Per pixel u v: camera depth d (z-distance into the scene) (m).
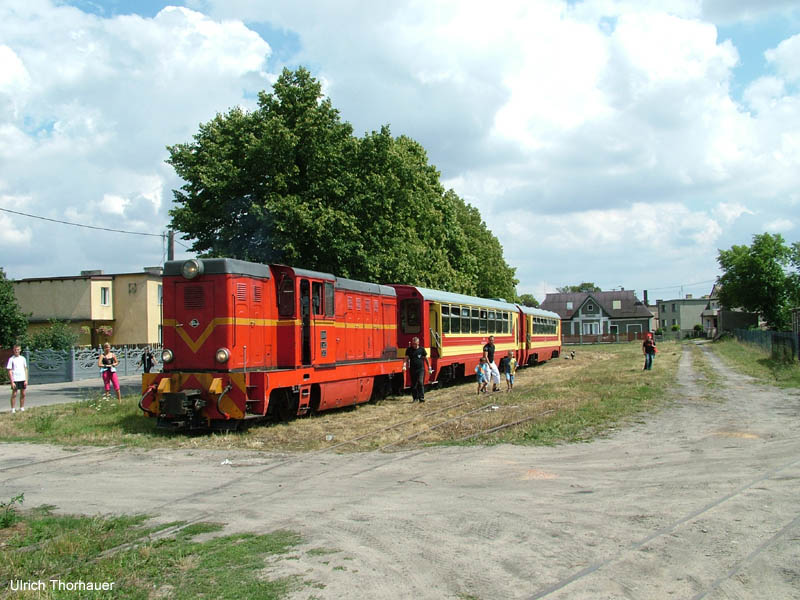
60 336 37.38
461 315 24.81
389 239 24.06
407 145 38.12
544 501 7.86
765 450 10.60
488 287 55.16
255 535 6.70
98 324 44.25
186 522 7.30
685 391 19.86
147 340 44.47
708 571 5.38
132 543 6.54
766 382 22.19
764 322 70.88
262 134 22.23
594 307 95.94
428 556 5.91
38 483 9.45
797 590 4.97
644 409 15.88
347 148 23.22
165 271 13.88
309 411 16.06
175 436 13.18
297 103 22.88
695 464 9.73
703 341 76.12
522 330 34.03
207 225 23.50
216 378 13.00
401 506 7.80
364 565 5.71
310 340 15.34
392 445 12.19
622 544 6.12
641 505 7.53
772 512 7.04
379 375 19.11
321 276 15.97
